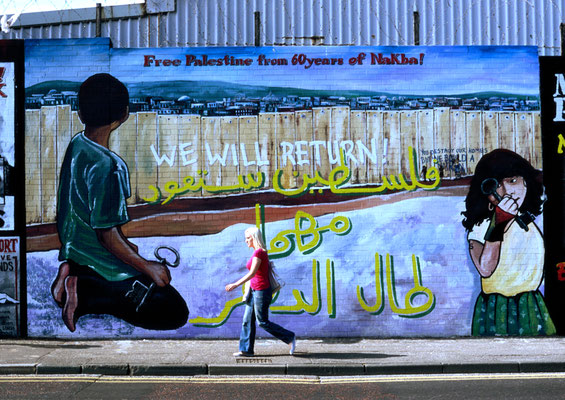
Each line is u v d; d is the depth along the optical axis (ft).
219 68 31.78
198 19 37.06
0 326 31.04
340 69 31.94
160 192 31.42
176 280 31.24
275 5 37.24
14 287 31.12
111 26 37.01
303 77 31.86
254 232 27.22
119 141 31.45
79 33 37.45
